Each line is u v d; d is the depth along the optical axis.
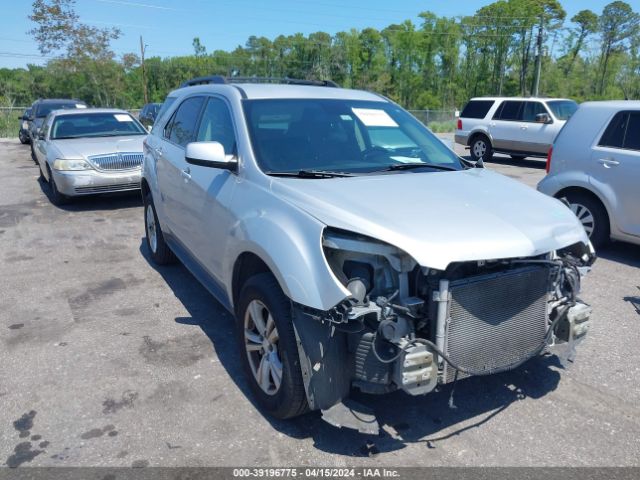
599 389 3.76
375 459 3.04
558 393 3.70
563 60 77.50
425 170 4.03
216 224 3.98
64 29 39.34
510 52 76.88
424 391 2.82
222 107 4.51
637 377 3.91
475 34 78.38
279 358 3.26
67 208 9.84
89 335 4.61
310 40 90.94
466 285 2.87
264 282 3.24
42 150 10.65
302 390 3.06
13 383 3.85
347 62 88.62
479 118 16.97
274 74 94.56
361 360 2.89
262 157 3.81
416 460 3.04
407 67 84.31
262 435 3.25
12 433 3.28
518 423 3.37
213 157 3.83
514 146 16.05
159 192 5.68
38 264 6.61
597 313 5.07
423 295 2.88
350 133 4.28
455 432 3.28
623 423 3.37
